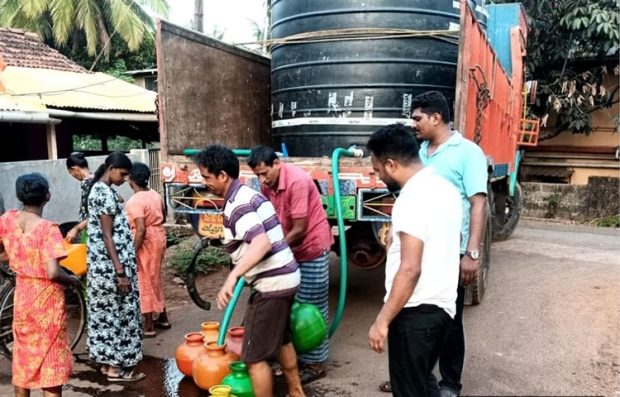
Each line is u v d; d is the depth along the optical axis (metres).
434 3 4.63
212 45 5.21
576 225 11.10
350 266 6.93
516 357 4.05
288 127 5.04
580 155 12.76
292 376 3.33
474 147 3.09
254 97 5.87
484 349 4.20
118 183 3.74
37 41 12.48
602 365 3.90
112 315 3.70
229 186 2.98
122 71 19.20
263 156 3.42
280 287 3.04
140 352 3.84
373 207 4.08
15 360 3.10
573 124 12.02
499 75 5.83
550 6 11.47
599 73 12.09
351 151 4.20
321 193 4.13
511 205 8.73
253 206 2.97
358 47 4.61
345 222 4.43
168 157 4.66
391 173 2.43
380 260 4.70
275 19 5.19
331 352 4.25
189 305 5.54
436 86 4.71
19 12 17.75
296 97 4.92
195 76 5.02
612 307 5.15
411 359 2.41
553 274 6.43
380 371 3.90
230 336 3.62
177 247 7.64
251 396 3.08
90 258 3.69
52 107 8.85
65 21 17.42
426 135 3.15
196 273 6.62
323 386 3.67
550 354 4.10
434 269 2.37
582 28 11.23
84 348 4.41
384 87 4.60
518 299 5.43
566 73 12.14
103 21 18.89
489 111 5.27
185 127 4.91
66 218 7.07
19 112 7.75
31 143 10.09
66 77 10.87
